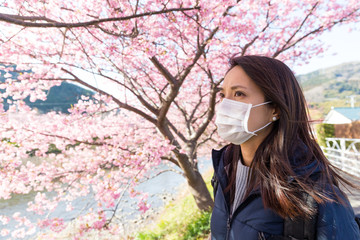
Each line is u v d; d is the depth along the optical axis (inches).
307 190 32.7
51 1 137.3
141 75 224.7
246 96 39.9
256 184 39.2
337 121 1000.9
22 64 166.9
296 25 259.3
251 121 39.3
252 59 40.4
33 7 139.7
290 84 40.2
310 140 41.2
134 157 181.5
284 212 35.0
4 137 178.1
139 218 338.0
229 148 53.4
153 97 283.1
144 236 246.8
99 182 172.9
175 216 292.5
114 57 173.6
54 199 188.9
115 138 220.8
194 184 249.8
